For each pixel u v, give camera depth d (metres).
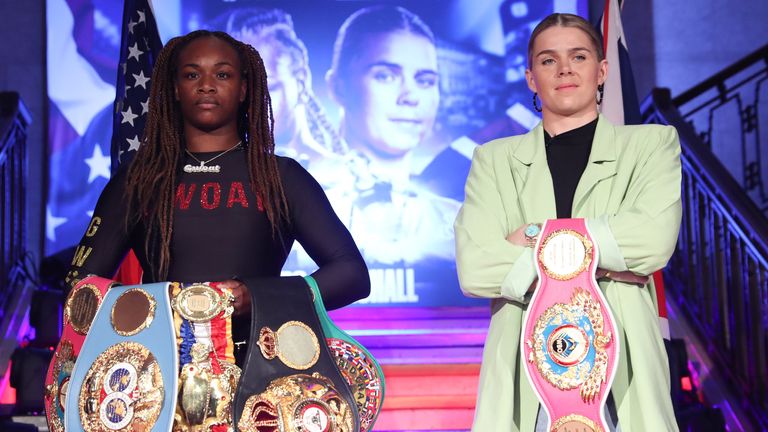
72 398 2.24
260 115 2.62
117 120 3.83
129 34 3.93
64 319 2.36
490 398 2.38
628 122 4.13
